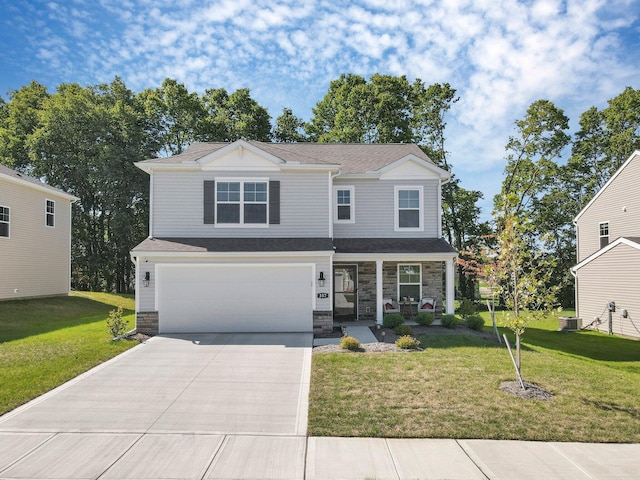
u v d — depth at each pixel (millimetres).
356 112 32094
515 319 7539
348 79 34875
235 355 10109
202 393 7492
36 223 21234
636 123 32094
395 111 32281
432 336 12367
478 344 11383
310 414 6441
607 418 6387
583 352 13242
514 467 4969
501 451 5363
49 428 6047
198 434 5855
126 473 4789
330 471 4859
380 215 16000
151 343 11398
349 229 15969
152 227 13844
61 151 29766
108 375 8547
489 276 8711
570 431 5926
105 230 35688
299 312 13102
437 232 15992
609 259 18109
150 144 32031
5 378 8195
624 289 17203
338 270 15836
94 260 31156
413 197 16062
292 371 8781
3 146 30125
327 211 14172
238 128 33938
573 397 7258
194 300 12922
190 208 13953
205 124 33281
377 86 32344
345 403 6875
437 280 16125
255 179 14070
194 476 4730
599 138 33500
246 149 14031
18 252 19969
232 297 13000
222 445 5523
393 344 11211
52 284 22453
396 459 5141
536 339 15445
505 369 8828
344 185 16016
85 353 10062
